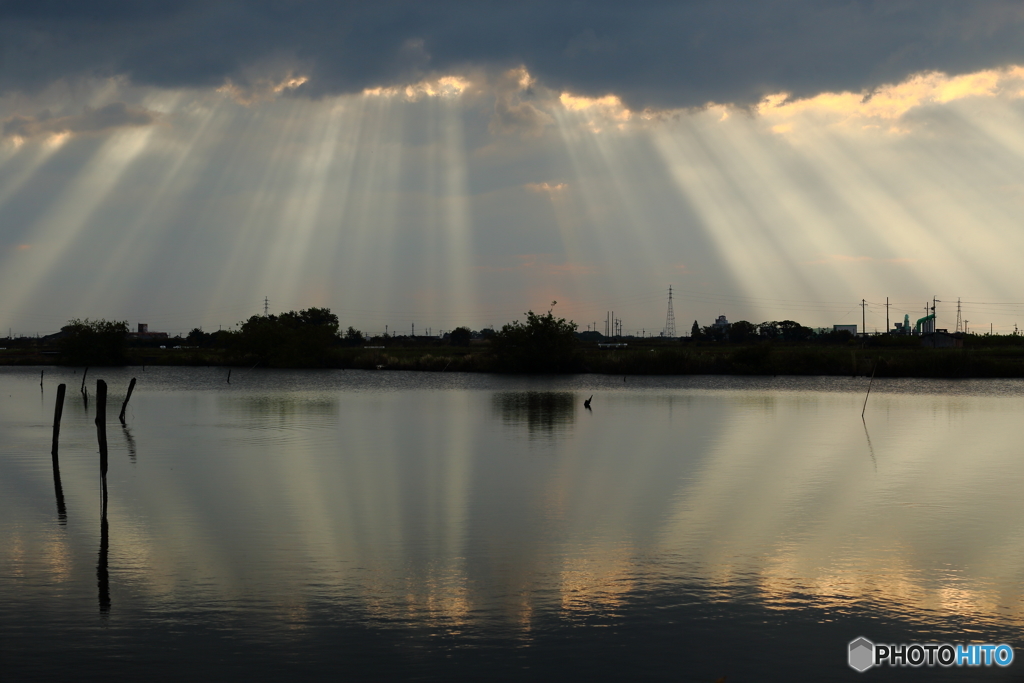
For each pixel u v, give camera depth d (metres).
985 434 38.94
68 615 14.08
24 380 86.06
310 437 37.06
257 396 63.50
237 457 30.83
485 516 21.08
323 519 20.70
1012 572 16.50
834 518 20.91
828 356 95.94
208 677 11.89
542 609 14.44
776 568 16.73
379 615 14.12
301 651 12.71
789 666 12.38
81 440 35.72
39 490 24.28
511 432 39.12
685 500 23.03
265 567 16.69
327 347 118.44
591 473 27.33
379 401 58.44
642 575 16.27
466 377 92.69
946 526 20.12
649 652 12.77
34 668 12.12
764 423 43.69
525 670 12.16
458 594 15.16
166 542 18.52
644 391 70.56
